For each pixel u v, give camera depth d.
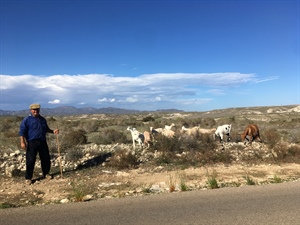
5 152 16.94
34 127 11.92
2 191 10.44
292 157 16.11
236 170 13.62
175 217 6.94
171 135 20.02
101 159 15.67
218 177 12.26
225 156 15.60
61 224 6.64
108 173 13.29
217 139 21.75
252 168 14.07
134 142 18.66
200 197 8.69
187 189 10.02
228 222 6.55
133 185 11.02
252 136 20.64
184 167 14.16
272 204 7.82
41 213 7.49
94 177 12.57
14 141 21.42
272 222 6.50
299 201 8.07
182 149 17.36
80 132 22.98
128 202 8.33
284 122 48.34
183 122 43.00
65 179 12.23
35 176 12.82
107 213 7.35
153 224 6.54
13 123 42.31
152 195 9.10
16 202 8.98
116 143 22.22
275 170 13.65
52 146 18.77
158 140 18.02
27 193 10.11
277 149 16.64
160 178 12.22
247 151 17.58
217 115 97.38
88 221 6.80
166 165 14.62
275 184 10.41
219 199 8.42
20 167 14.05
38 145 11.98
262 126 36.78
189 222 6.60
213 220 6.69
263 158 16.12
